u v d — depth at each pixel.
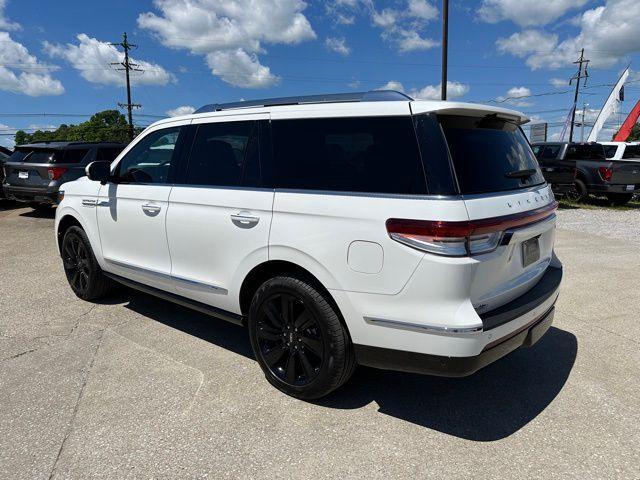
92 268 4.74
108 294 5.13
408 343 2.58
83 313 4.68
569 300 5.13
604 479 2.41
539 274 3.18
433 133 2.58
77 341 4.01
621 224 10.64
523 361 3.71
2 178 11.83
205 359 3.70
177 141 3.84
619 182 13.60
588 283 5.76
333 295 2.79
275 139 3.17
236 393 3.21
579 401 3.13
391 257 2.56
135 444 2.67
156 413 2.96
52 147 9.69
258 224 3.11
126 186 4.17
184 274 3.73
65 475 2.43
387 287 2.59
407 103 2.69
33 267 6.41
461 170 2.55
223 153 3.48
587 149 14.43
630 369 3.57
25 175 9.91
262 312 3.20
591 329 4.33
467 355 2.47
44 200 9.76
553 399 3.16
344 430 2.82
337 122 2.91
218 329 4.30
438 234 2.41
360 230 2.65
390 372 3.53
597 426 2.85
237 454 2.60
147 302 5.00
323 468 2.49
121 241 4.29
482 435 2.78
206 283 3.55
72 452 2.60
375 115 2.77
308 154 3.00
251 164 3.27
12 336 4.11
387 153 2.68
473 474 2.45
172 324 4.41
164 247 3.85
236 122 3.43
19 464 2.51
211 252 3.47
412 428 2.84
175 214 3.69
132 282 4.33
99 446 2.65
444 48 16.73
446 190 2.47
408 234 2.49
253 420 2.90
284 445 2.67
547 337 4.16
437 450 2.64
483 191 2.62
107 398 3.13
